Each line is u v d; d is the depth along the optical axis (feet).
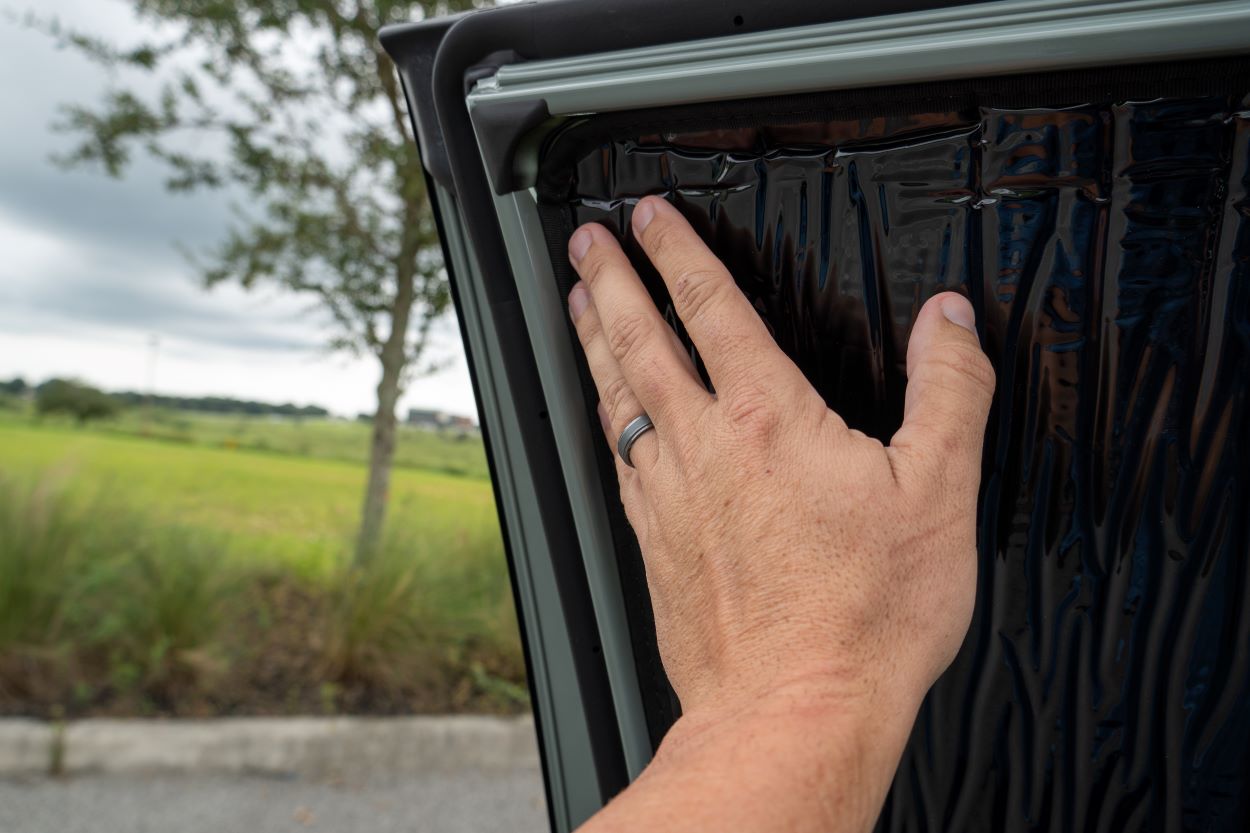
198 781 9.02
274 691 10.50
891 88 1.18
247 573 12.21
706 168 1.36
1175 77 1.10
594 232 1.44
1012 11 1.09
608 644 1.69
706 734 1.02
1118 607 1.44
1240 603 1.39
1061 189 1.24
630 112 1.31
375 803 8.85
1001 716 1.54
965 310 1.31
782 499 1.14
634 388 1.34
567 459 1.60
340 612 10.97
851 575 1.09
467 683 10.96
